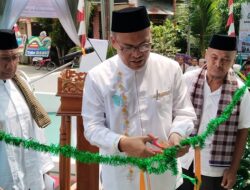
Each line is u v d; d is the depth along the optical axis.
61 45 16.61
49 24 17.23
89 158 1.56
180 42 12.91
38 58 15.30
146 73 1.73
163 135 1.74
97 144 1.66
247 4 9.20
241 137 2.35
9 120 2.21
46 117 2.41
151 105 1.72
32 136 2.35
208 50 2.31
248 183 2.83
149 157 1.51
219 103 2.31
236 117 2.28
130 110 1.73
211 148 2.33
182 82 1.82
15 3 9.16
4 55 2.14
